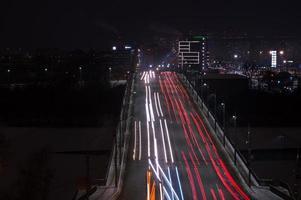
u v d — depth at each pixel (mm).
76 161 112938
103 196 78438
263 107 190875
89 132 148750
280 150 122938
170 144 116125
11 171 98938
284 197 75438
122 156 105312
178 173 92500
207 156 105562
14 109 188250
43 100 196375
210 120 140500
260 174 100750
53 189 87375
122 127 130750
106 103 195625
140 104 165250
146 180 84000
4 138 128375
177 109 156625
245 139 136250
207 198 76688
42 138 139250
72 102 196125
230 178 89250
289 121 165750
